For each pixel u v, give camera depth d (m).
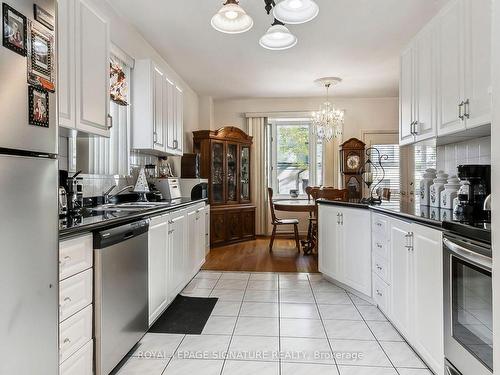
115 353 1.73
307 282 3.44
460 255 1.41
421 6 2.84
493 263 0.96
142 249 2.05
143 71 3.10
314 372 1.82
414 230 1.95
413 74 2.63
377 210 2.55
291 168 6.41
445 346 1.59
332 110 5.11
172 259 2.67
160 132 3.32
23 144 1.06
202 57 4.02
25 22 1.07
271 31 1.83
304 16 1.69
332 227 3.30
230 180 5.57
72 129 1.88
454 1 2.01
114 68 2.75
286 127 6.41
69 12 1.81
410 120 2.70
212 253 4.78
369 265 2.78
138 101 3.10
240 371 1.83
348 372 1.81
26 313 1.07
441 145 2.89
